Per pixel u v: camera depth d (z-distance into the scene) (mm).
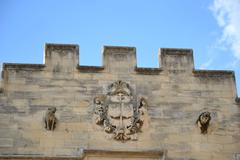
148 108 36812
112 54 38375
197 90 37875
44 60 37625
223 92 38031
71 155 34656
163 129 36219
